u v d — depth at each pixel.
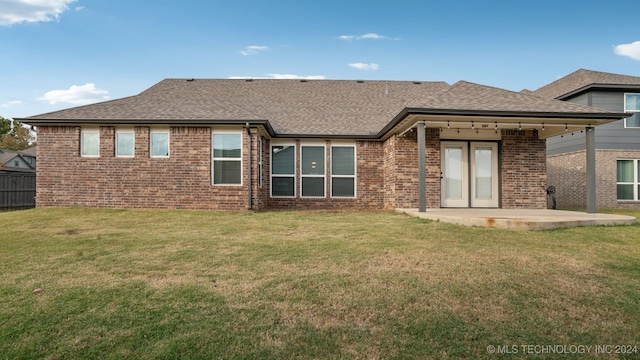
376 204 12.80
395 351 2.61
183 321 3.05
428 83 17.53
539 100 9.69
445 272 4.41
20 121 10.60
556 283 4.05
